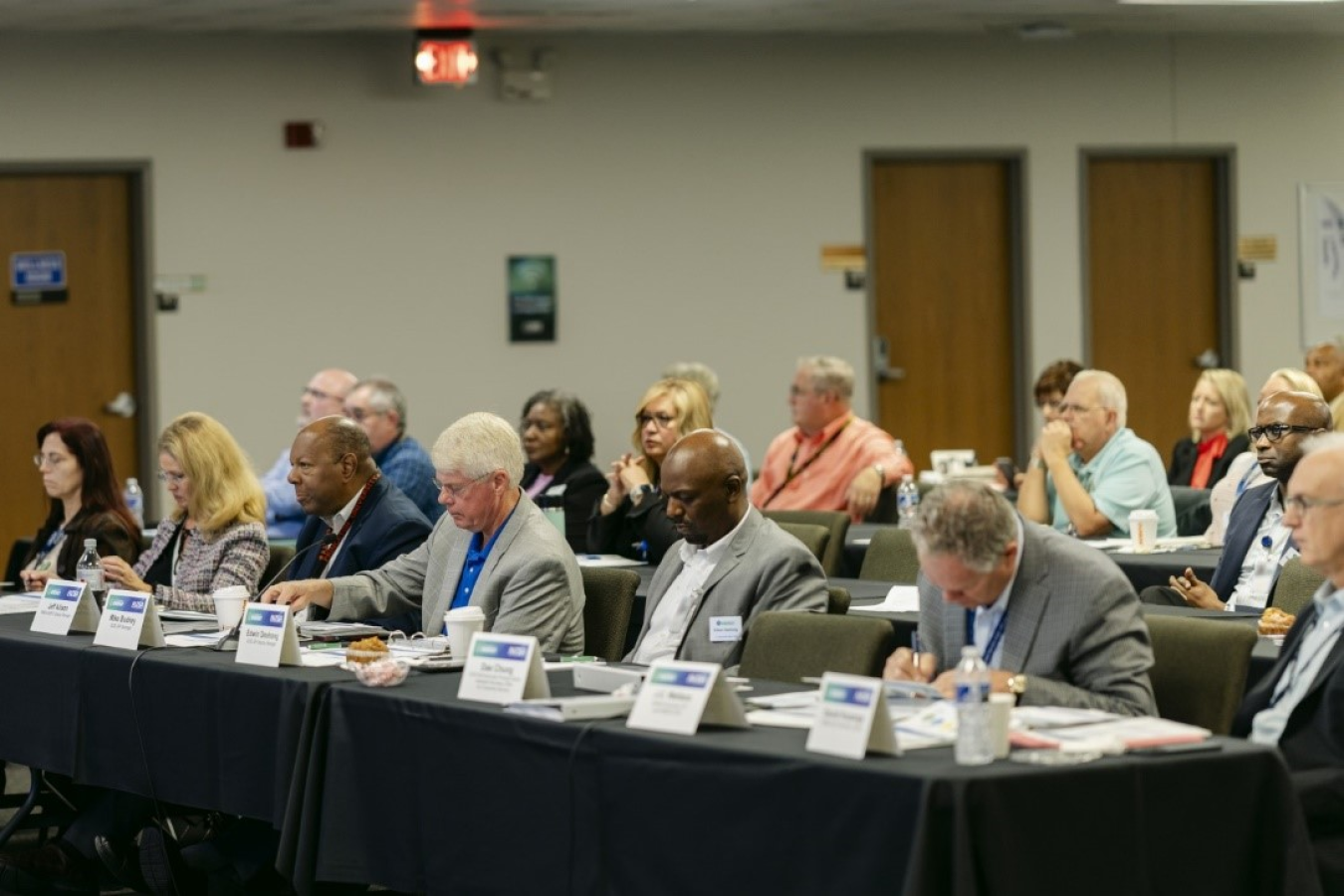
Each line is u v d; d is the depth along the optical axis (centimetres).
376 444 997
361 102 1452
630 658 608
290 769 525
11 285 1393
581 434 984
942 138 1567
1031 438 1592
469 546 629
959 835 364
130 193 1418
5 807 732
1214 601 663
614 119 1503
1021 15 1449
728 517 582
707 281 1525
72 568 768
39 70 1389
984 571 457
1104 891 382
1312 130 1644
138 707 584
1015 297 1595
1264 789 403
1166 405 1639
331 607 654
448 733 479
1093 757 387
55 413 1405
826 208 1545
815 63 1538
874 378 1562
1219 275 1644
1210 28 1562
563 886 446
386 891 644
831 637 528
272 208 1438
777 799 396
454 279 1475
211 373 1430
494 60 1474
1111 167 1616
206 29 1395
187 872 619
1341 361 1193
